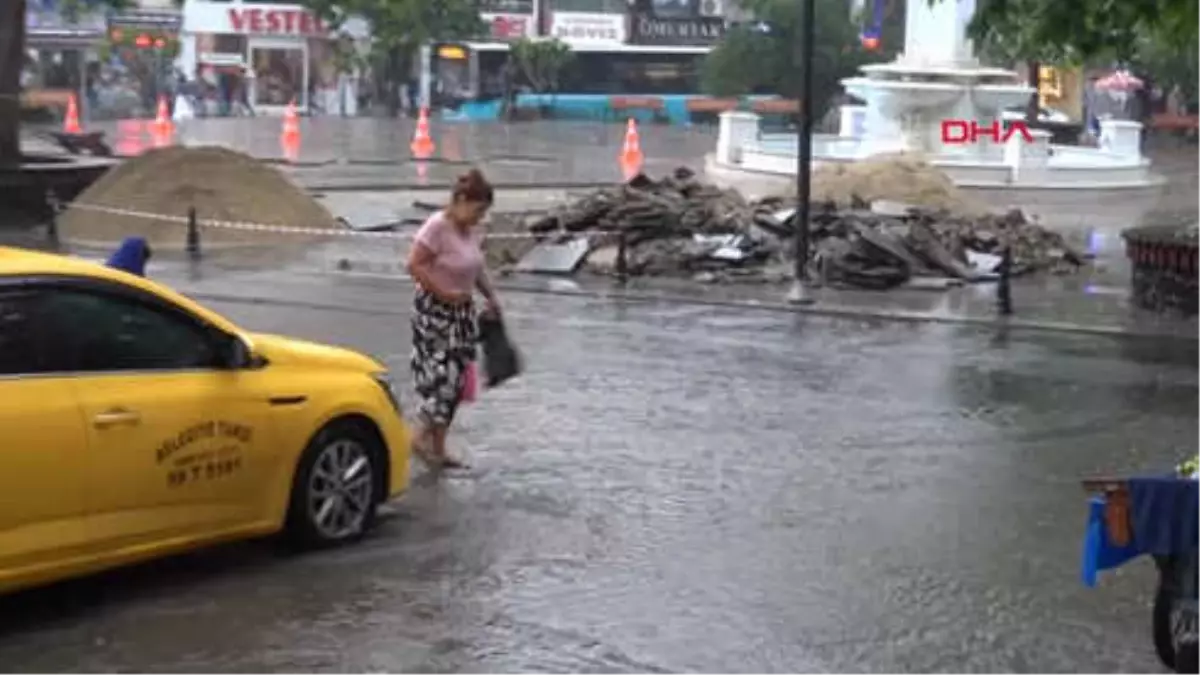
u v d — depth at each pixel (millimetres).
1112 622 11742
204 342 11945
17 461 10406
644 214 35375
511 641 11023
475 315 16188
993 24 26281
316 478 12922
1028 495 15641
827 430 18609
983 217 39875
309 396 12719
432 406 15969
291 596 11875
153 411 11328
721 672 10516
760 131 72375
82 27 108188
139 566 12562
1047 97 99375
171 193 38438
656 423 18703
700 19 127438
